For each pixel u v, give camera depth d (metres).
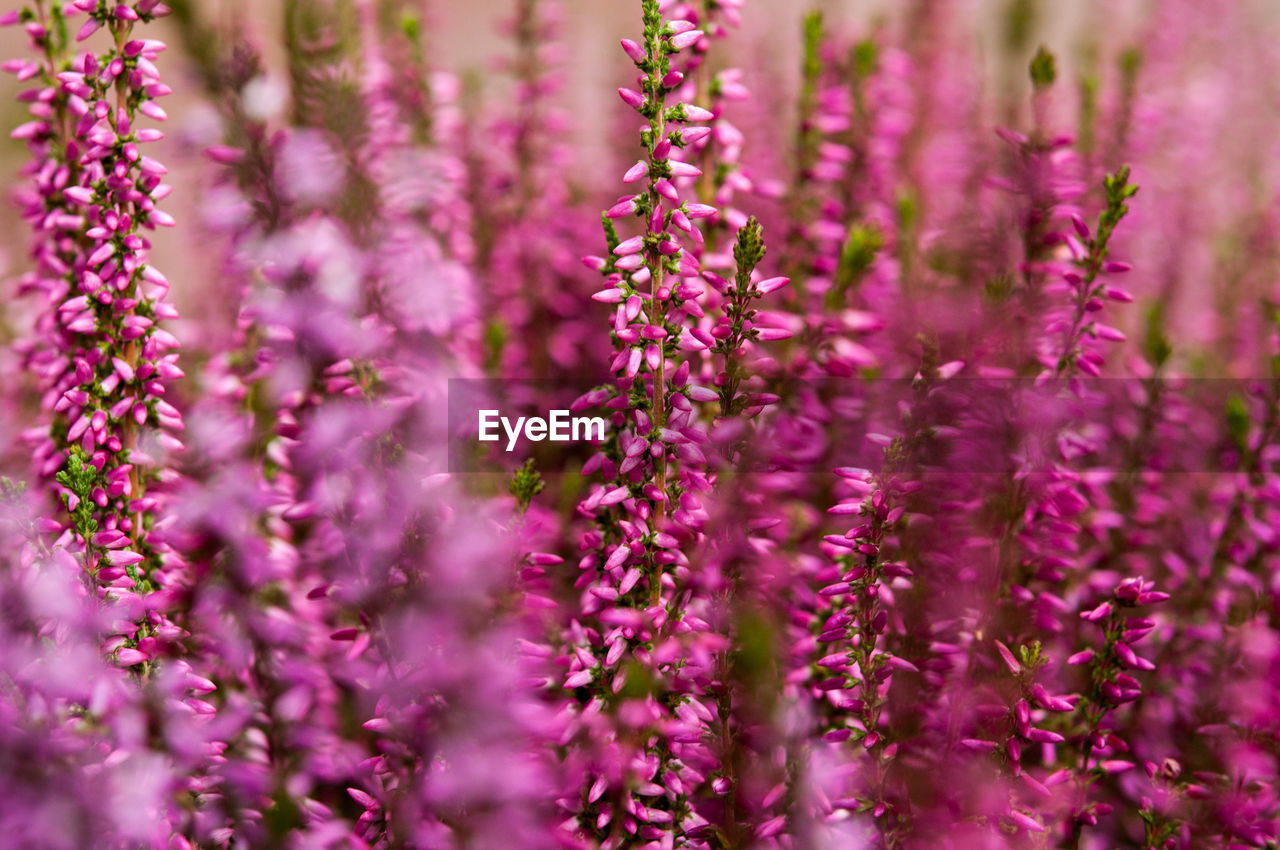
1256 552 0.45
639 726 0.40
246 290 0.44
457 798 0.40
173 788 0.41
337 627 0.44
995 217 0.45
